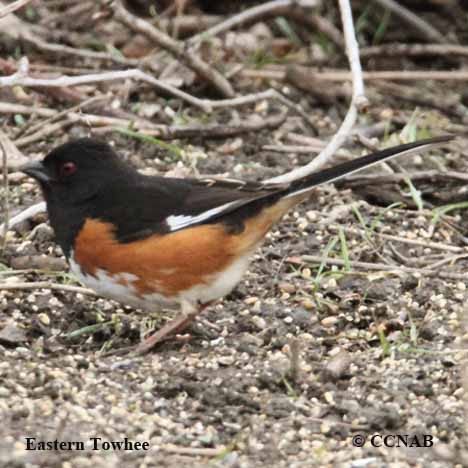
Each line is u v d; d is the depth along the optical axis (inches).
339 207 494.3
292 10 641.0
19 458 314.5
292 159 544.7
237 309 428.1
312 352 396.5
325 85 620.1
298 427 347.3
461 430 345.7
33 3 637.3
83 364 379.2
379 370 383.2
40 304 416.2
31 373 366.9
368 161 390.3
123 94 578.6
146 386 368.5
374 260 463.5
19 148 526.0
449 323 411.5
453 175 519.2
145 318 420.2
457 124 609.3
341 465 325.7
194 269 382.3
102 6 601.9
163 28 637.9
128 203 381.1
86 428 336.2
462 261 462.3
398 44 678.5
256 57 633.6
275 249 466.0
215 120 574.2
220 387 368.2
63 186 387.5
